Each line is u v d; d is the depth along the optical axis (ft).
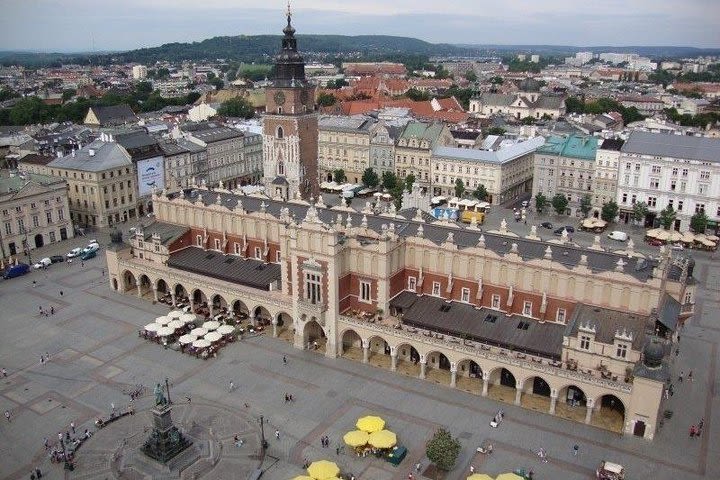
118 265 459.73
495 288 355.15
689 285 360.69
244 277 421.59
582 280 330.13
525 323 343.87
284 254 386.11
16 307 437.99
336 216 424.05
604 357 304.09
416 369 357.82
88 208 622.54
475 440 292.20
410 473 270.26
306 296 370.12
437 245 366.63
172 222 485.97
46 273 503.61
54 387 339.36
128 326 410.52
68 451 284.41
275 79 553.23
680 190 602.85
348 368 358.43
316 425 304.91
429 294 378.94
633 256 337.72
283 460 279.90
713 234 593.01
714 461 275.18
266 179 585.63
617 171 643.45
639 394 286.87
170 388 337.52
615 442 290.15
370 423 288.71
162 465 273.13
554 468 272.51
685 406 317.22
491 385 342.23
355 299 377.91
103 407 321.73
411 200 498.69
